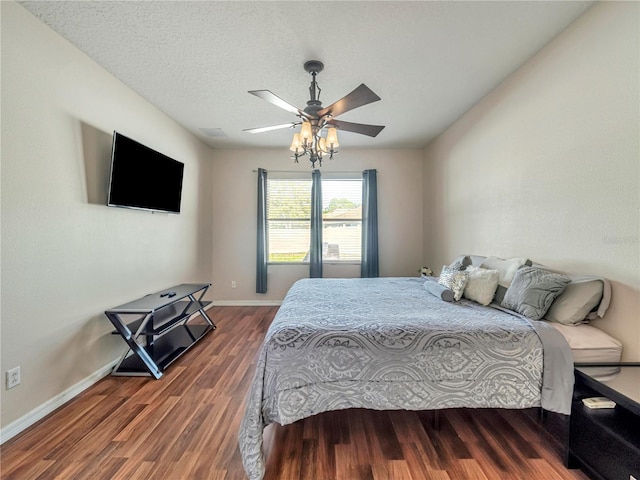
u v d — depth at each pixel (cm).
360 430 176
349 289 280
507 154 268
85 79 230
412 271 491
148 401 206
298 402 150
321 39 213
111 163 247
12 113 177
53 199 203
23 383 180
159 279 334
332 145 238
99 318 243
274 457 154
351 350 157
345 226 495
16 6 178
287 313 195
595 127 183
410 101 312
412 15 190
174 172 345
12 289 176
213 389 222
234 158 485
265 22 196
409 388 154
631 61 162
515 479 140
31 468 146
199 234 438
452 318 182
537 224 233
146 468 146
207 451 158
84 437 169
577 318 174
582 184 192
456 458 153
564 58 205
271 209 492
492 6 183
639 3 158
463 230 350
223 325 380
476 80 271
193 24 197
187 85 278
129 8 183
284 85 276
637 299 160
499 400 153
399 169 489
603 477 130
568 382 150
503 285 225
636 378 142
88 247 233
